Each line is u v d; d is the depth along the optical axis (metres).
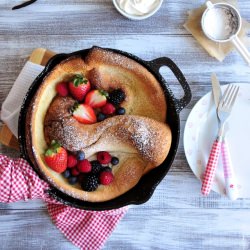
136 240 0.87
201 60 0.88
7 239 0.86
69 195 0.76
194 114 0.84
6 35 0.87
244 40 0.88
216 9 0.88
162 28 0.89
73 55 0.77
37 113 0.76
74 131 0.76
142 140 0.76
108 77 0.79
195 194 0.87
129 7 0.86
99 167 0.78
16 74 0.87
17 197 0.76
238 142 0.87
